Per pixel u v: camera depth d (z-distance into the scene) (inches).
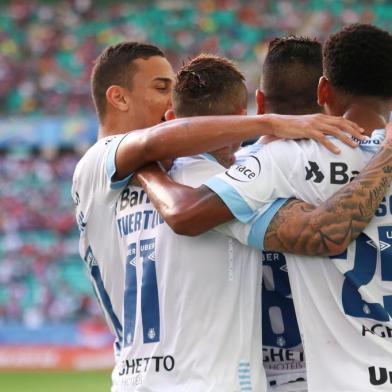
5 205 3681.1
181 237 459.8
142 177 474.6
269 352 479.8
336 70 465.4
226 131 454.9
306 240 430.0
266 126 452.8
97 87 566.6
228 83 486.0
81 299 3201.3
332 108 476.4
